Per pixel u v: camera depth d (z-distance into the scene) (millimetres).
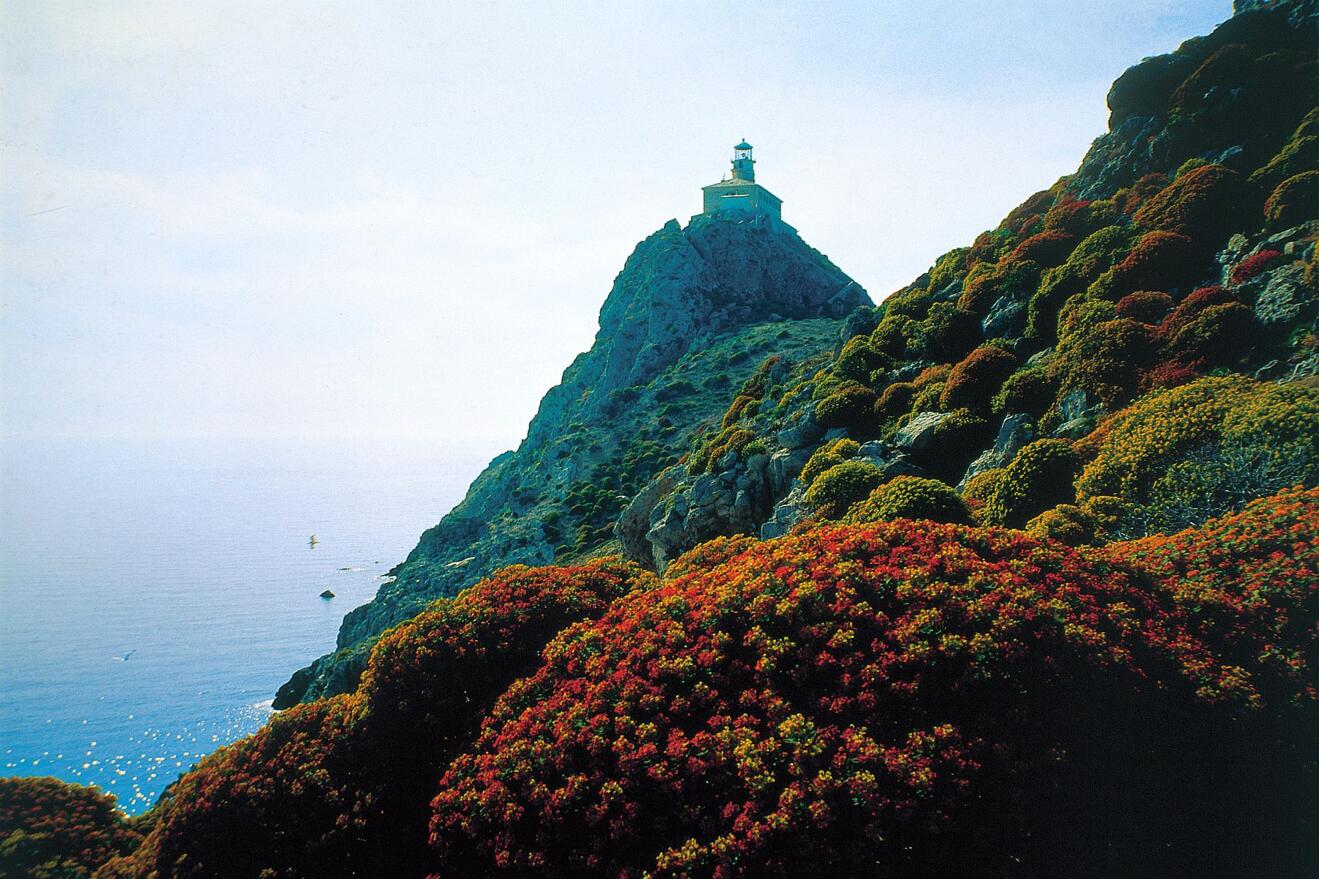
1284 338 27438
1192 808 10336
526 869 10859
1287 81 43188
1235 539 13812
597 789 11055
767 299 127375
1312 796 10578
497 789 11625
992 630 11102
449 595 77812
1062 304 39031
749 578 13352
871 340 49125
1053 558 13008
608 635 13711
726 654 12188
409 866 12547
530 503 92188
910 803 9406
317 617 151875
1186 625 12367
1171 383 28875
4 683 109875
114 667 118250
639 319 117688
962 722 10469
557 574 17297
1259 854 10250
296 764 13391
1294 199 33250
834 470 31656
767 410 50750
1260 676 11680
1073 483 25594
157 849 12148
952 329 43062
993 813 9594
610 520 76938
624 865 10281
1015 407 33938
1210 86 45906
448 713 14125
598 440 93938
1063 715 10344
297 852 12414
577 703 12250
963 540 13617
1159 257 35531
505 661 14734
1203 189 37531
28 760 84875
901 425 38500
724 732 10805
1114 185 48344
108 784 79938
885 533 14008
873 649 11344
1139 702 10680
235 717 98312
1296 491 14555
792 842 9516
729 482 40906
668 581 17797
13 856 11578
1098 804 9781
